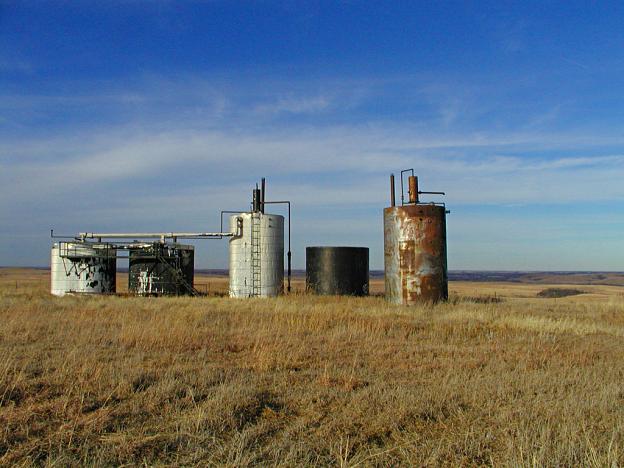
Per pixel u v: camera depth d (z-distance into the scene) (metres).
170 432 7.59
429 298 26.48
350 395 9.51
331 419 8.27
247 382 10.27
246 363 12.18
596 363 12.72
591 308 27.81
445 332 17.27
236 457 6.61
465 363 12.39
